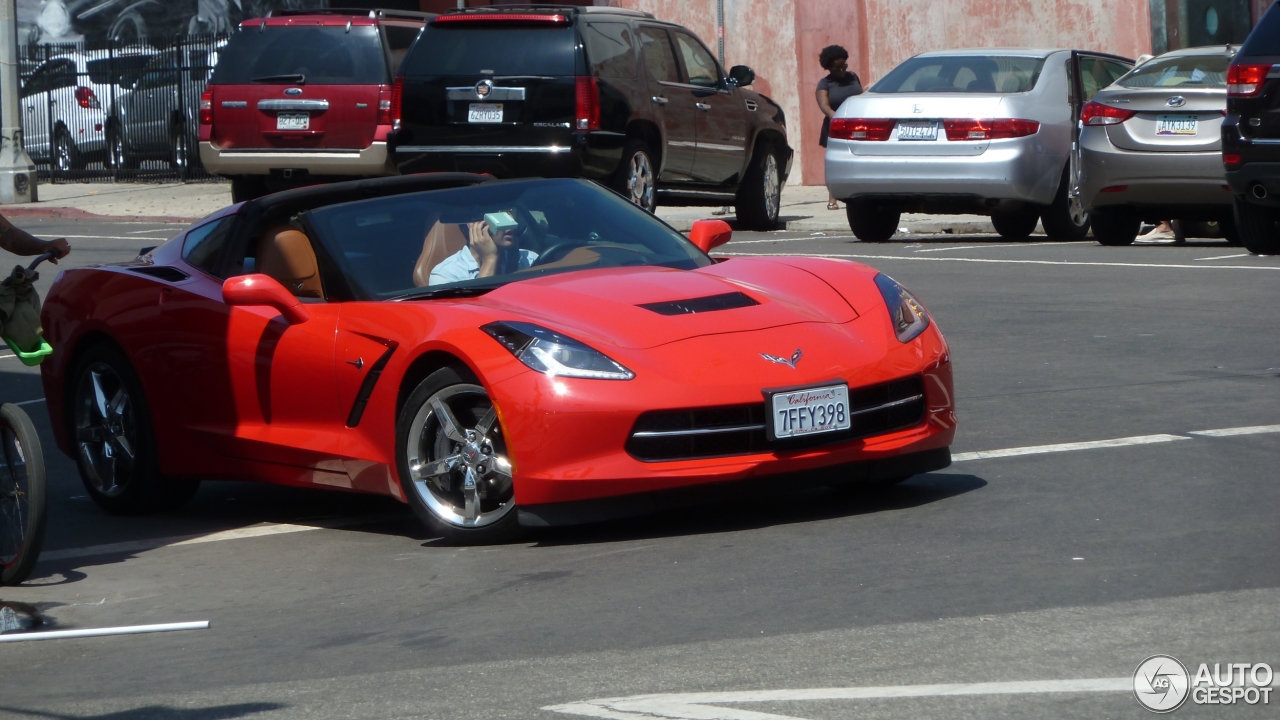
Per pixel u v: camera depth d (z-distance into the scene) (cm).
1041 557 962
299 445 1204
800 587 929
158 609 1002
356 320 1171
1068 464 1226
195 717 766
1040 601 869
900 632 827
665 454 1050
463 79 2953
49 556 1184
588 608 916
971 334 1888
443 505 1114
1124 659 764
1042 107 2830
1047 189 2833
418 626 909
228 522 1284
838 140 2917
